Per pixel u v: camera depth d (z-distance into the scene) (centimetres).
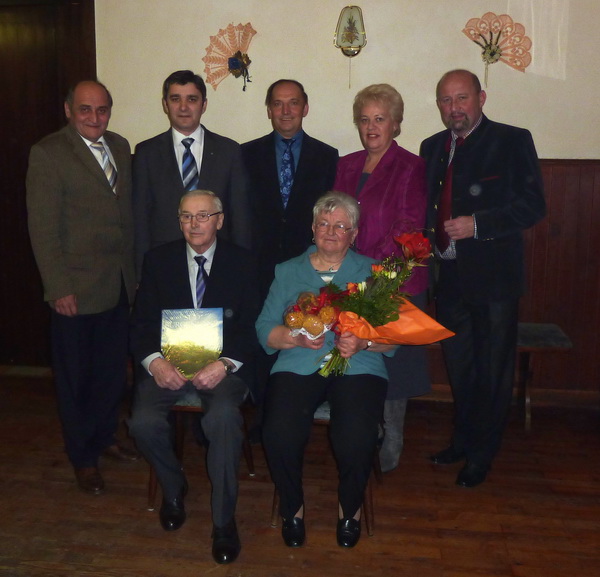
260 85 358
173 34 358
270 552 225
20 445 309
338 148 359
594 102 340
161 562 218
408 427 336
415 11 342
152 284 247
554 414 353
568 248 354
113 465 290
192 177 274
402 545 229
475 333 275
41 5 367
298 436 219
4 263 405
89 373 279
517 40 339
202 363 236
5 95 383
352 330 207
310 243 287
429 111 350
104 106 255
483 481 277
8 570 212
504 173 257
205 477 280
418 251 211
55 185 251
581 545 230
